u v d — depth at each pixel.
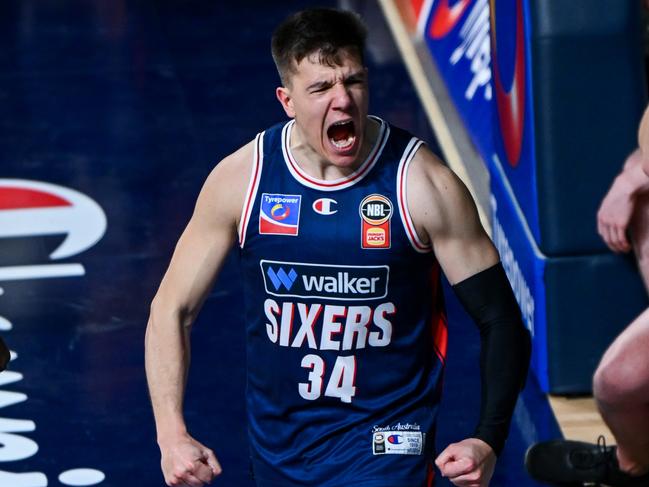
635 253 14.14
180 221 20.17
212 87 25.80
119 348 16.48
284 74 8.59
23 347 16.53
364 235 8.82
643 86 13.84
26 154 22.92
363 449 9.18
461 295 9.02
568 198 14.09
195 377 15.72
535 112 13.99
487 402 8.81
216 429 14.50
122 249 19.31
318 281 8.95
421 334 9.20
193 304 9.34
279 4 30.38
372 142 8.88
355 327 9.02
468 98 23.00
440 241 8.89
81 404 15.09
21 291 18.03
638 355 11.23
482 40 23.33
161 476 13.56
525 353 8.98
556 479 12.75
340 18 8.52
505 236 16.56
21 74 26.86
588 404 14.71
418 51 26.73
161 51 27.89
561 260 14.36
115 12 30.41
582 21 13.63
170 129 23.84
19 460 13.89
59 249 19.31
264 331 9.27
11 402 15.18
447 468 8.49
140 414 14.83
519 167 15.25
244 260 9.18
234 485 13.33
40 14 30.50
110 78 26.48
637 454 12.13
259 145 9.05
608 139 13.92
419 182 8.80
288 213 8.91
